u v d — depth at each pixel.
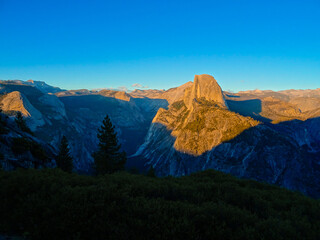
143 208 6.16
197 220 5.75
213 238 5.15
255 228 5.52
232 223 5.84
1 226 5.43
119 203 6.60
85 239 5.24
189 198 8.08
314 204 8.31
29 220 5.59
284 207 8.03
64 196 6.50
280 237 5.04
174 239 5.00
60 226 5.29
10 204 6.31
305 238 5.36
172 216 5.94
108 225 5.36
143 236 5.07
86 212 5.70
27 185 7.17
